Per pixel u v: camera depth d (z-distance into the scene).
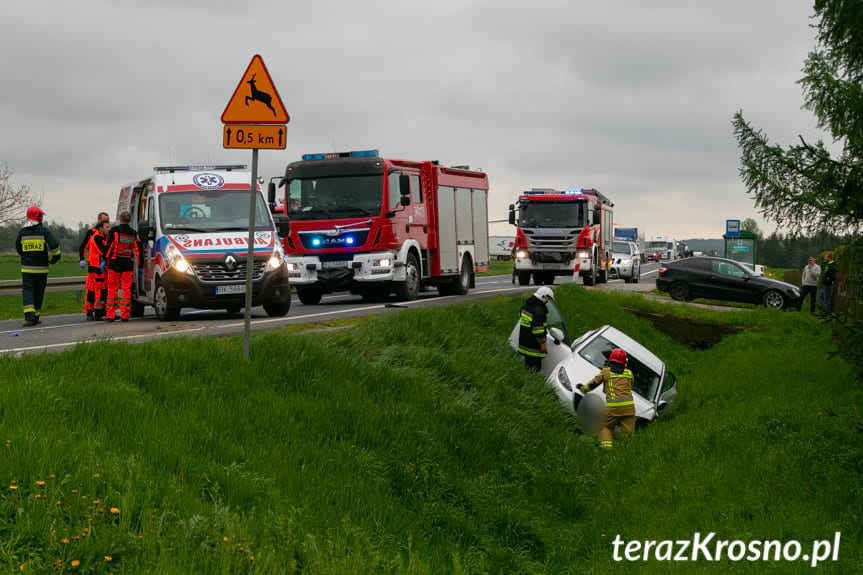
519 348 15.44
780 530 7.41
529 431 11.91
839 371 17.38
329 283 22.56
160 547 4.84
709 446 10.97
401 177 22.02
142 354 8.77
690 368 22.91
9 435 5.78
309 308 21.17
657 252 99.56
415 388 10.82
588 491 10.47
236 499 6.06
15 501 4.98
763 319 25.95
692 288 32.72
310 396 9.17
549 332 15.70
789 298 31.61
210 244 16.81
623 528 8.62
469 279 27.62
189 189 17.58
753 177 13.98
